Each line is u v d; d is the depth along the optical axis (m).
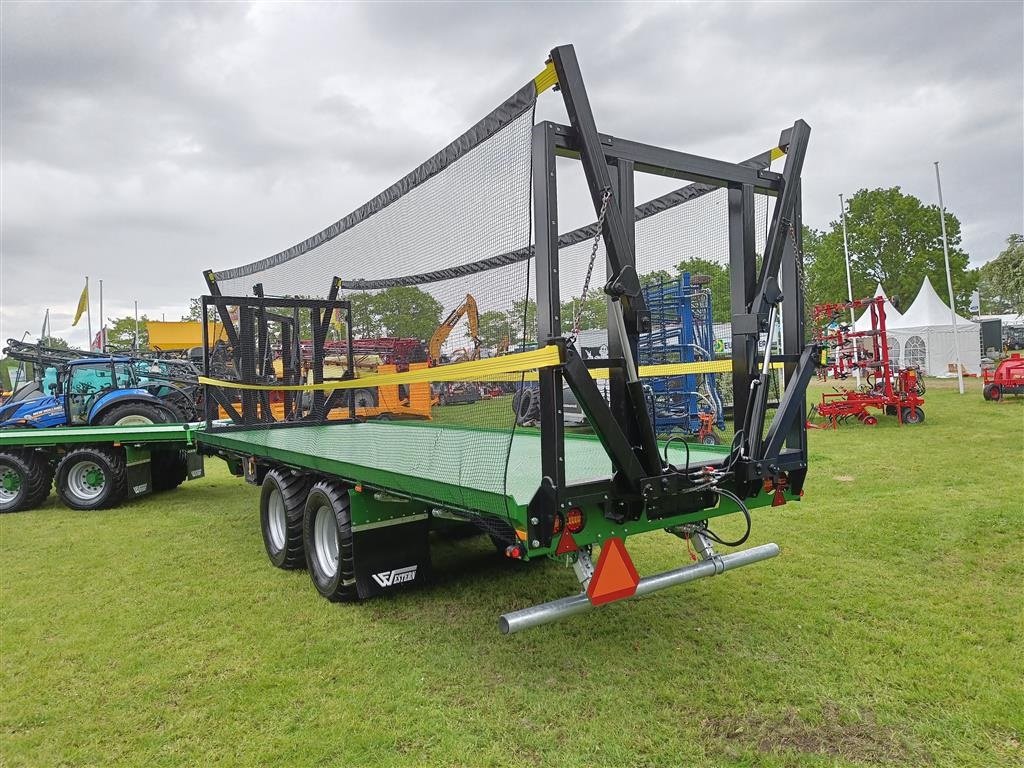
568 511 2.60
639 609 3.82
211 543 5.73
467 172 2.95
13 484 7.44
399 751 2.54
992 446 9.31
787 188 3.24
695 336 3.91
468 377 3.00
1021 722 2.59
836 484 7.13
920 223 45.97
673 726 2.64
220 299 6.82
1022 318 40.69
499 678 3.08
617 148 2.80
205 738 2.67
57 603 4.23
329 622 3.80
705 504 3.05
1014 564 4.34
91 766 2.51
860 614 3.68
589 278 2.64
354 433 5.30
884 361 12.80
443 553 5.11
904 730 2.57
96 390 9.71
